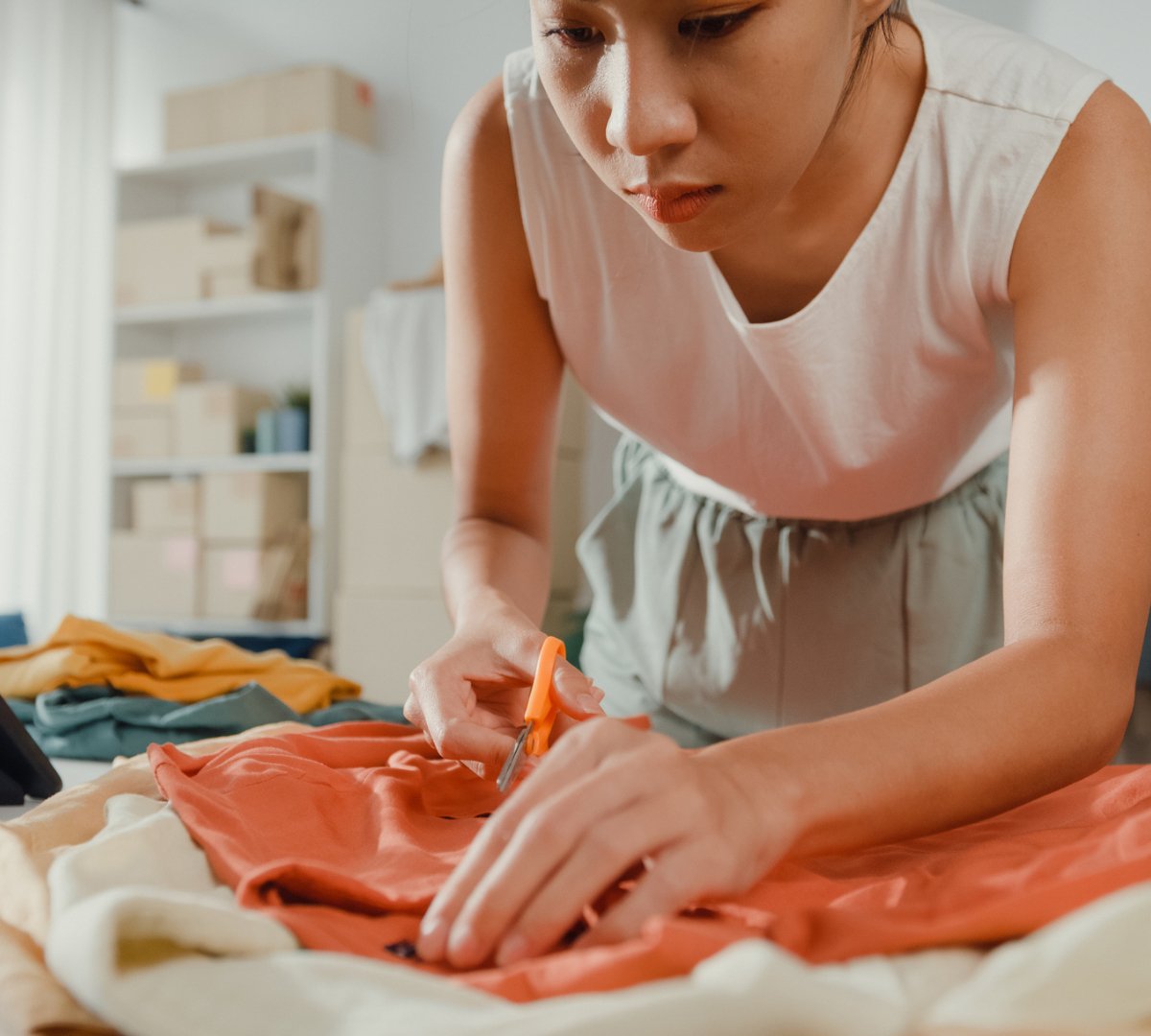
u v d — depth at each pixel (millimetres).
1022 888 497
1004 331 904
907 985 387
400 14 4285
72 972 398
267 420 4105
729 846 488
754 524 1187
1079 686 631
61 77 4523
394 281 4250
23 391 4383
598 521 1323
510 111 940
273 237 4102
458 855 631
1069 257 757
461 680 803
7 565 4320
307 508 4188
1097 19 2908
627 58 576
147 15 4793
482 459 1063
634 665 1257
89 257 4609
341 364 4070
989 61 813
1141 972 354
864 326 921
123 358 4488
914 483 1074
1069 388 709
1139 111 789
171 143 4352
